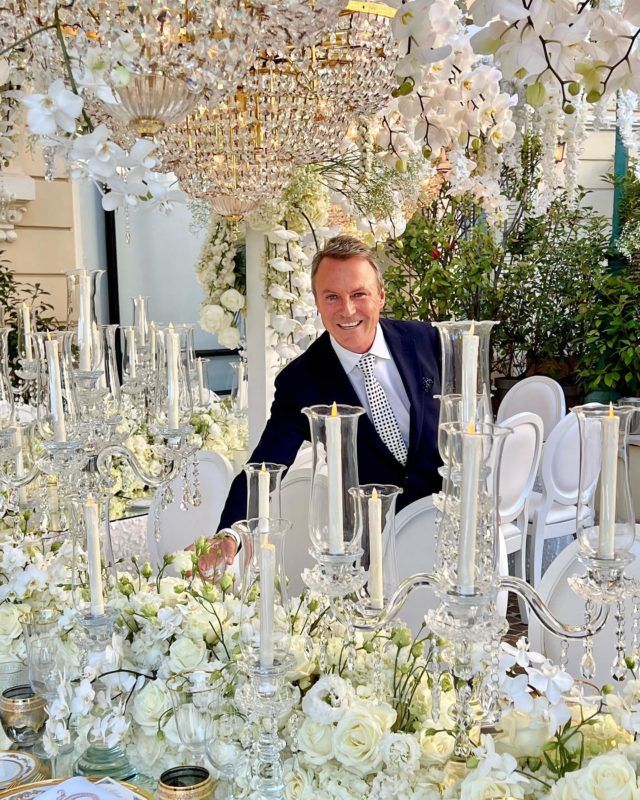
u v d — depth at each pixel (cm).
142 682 159
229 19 126
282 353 347
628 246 646
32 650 145
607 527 119
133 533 306
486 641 116
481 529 113
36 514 234
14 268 534
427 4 131
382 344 261
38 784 138
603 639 194
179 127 203
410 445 258
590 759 124
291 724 135
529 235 676
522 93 383
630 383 619
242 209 226
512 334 677
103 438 198
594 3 125
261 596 123
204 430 347
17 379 417
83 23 132
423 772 125
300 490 287
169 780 130
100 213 511
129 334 245
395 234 331
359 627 134
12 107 286
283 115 198
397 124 233
